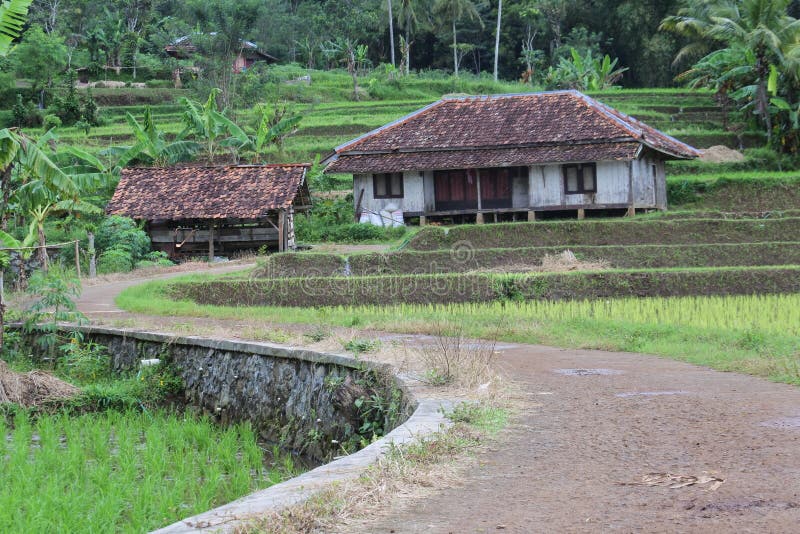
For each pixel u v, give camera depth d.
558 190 33.00
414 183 34.78
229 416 13.43
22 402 13.70
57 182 16.00
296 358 12.20
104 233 30.44
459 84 68.50
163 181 33.16
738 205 35.31
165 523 7.27
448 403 8.23
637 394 8.99
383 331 15.74
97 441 10.88
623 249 25.25
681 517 4.87
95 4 75.94
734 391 9.16
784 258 24.94
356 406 10.39
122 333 16.06
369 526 4.92
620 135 32.62
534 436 7.11
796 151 42.03
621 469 5.98
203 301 21.61
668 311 17.31
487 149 34.06
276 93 60.69
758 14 42.25
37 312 16.64
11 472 9.30
